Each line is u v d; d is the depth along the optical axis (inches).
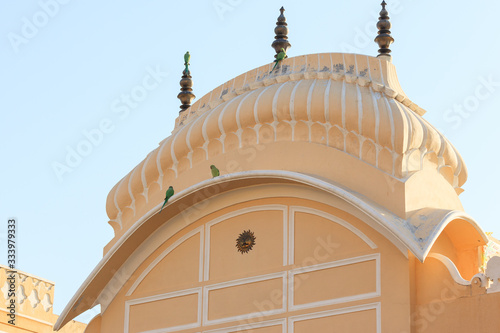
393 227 552.1
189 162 689.0
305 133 637.9
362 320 577.3
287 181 630.5
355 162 608.7
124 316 695.1
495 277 536.4
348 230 605.0
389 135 596.4
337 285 596.4
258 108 648.4
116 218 721.0
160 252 695.1
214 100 708.7
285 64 682.2
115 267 698.8
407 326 557.0
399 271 571.8
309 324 599.5
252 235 649.6
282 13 713.6
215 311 648.4
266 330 617.3
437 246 601.3
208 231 674.2
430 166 618.5
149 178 704.4
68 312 692.7
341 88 633.6
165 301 679.1
